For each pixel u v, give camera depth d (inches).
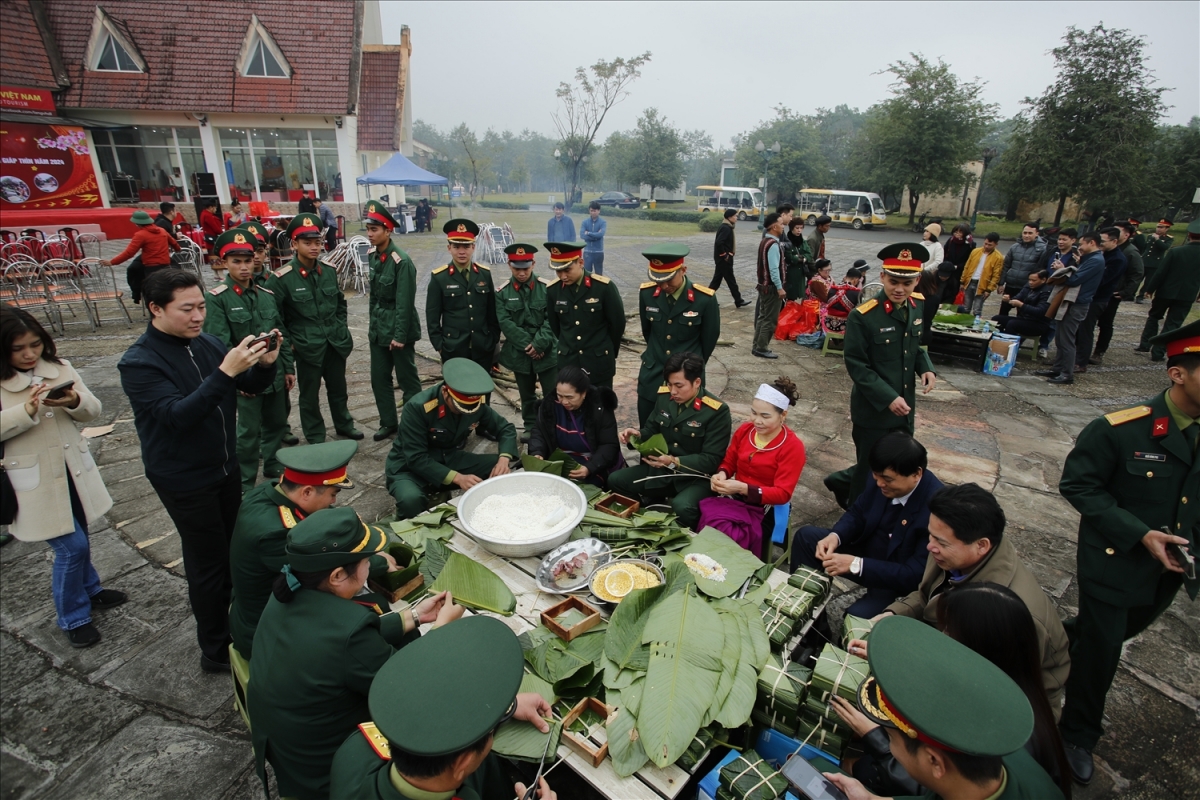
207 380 101.3
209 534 108.8
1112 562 90.4
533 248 202.1
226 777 93.8
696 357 141.2
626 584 101.2
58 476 111.1
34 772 94.2
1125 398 261.7
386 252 199.0
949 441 216.1
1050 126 962.1
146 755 97.1
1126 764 98.3
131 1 762.2
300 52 781.9
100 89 735.7
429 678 55.1
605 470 156.7
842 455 204.8
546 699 79.1
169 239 348.2
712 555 107.5
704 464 143.3
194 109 748.0
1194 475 86.9
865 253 749.3
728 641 85.4
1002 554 88.4
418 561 107.7
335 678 70.9
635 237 920.3
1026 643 68.4
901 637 56.6
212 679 112.4
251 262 170.7
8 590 135.1
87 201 687.7
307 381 194.1
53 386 109.9
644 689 77.7
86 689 109.5
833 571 107.1
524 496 126.7
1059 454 206.2
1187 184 1176.2
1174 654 120.9
